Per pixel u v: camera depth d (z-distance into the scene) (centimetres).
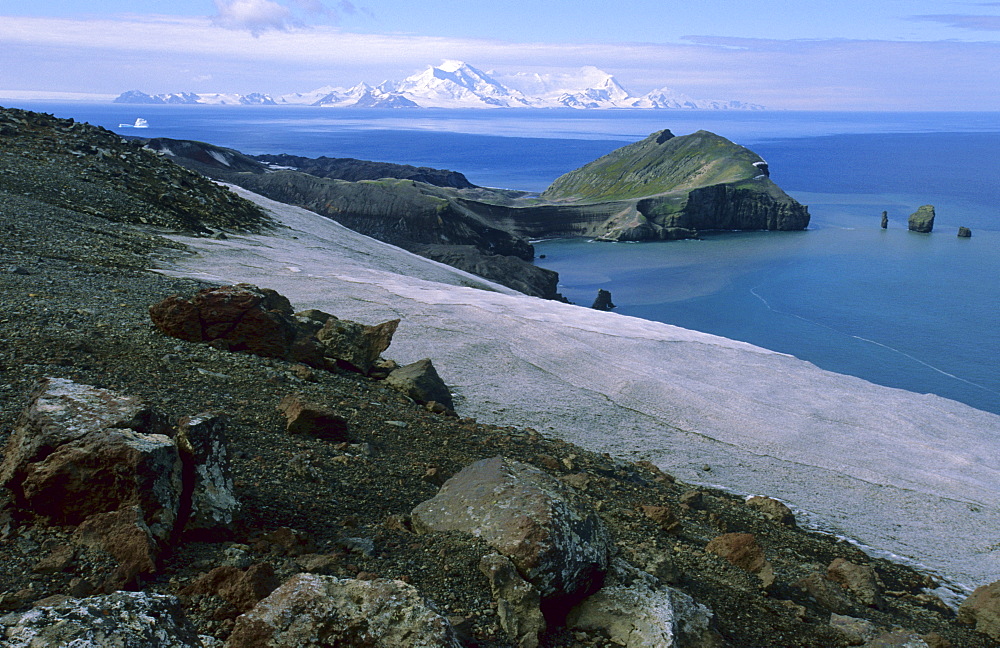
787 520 1744
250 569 643
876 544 1812
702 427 2722
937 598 1295
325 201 16000
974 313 11175
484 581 729
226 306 1841
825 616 991
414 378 2072
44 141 5056
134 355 1546
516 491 827
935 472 2595
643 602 758
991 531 2102
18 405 1010
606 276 14188
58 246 3061
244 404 1363
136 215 4369
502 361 3089
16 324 1577
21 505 692
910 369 8506
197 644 520
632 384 3048
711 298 12094
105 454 697
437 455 1391
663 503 1488
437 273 6356
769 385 3516
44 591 586
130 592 528
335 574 708
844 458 2616
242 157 19112
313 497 952
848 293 12512
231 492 807
